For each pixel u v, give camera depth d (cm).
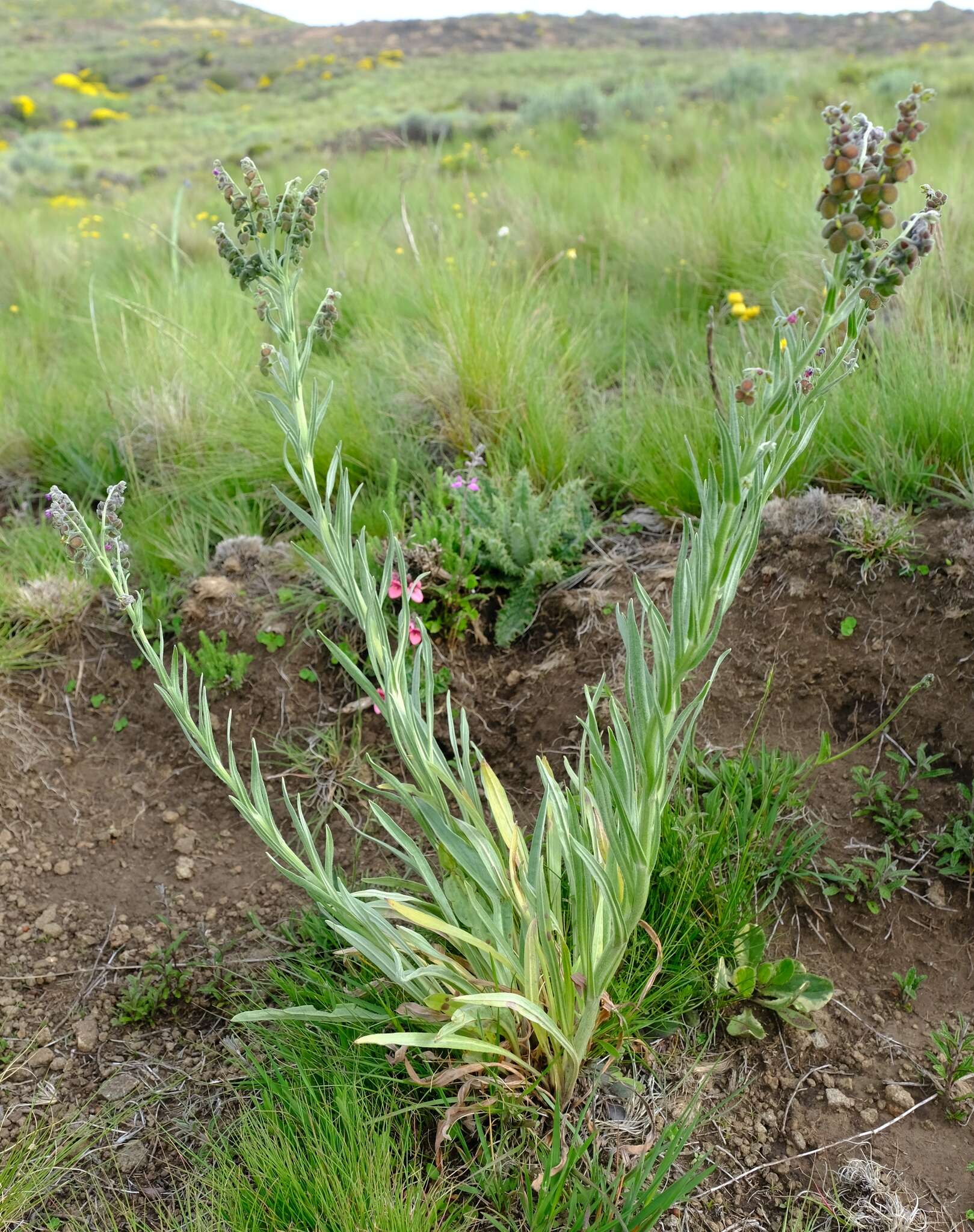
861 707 270
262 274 160
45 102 3625
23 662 329
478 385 388
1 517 414
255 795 181
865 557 288
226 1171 183
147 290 541
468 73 3534
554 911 192
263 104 3422
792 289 449
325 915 212
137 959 251
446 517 335
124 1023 235
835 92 1223
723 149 846
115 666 337
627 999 200
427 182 840
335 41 5138
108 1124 211
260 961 246
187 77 4328
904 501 314
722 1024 217
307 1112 187
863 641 278
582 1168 187
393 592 312
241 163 155
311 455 166
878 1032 214
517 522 328
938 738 258
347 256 559
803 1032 215
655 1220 172
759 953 217
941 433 317
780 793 236
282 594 336
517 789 284
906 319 379
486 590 332
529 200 662
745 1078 207
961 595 271
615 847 166
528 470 373
